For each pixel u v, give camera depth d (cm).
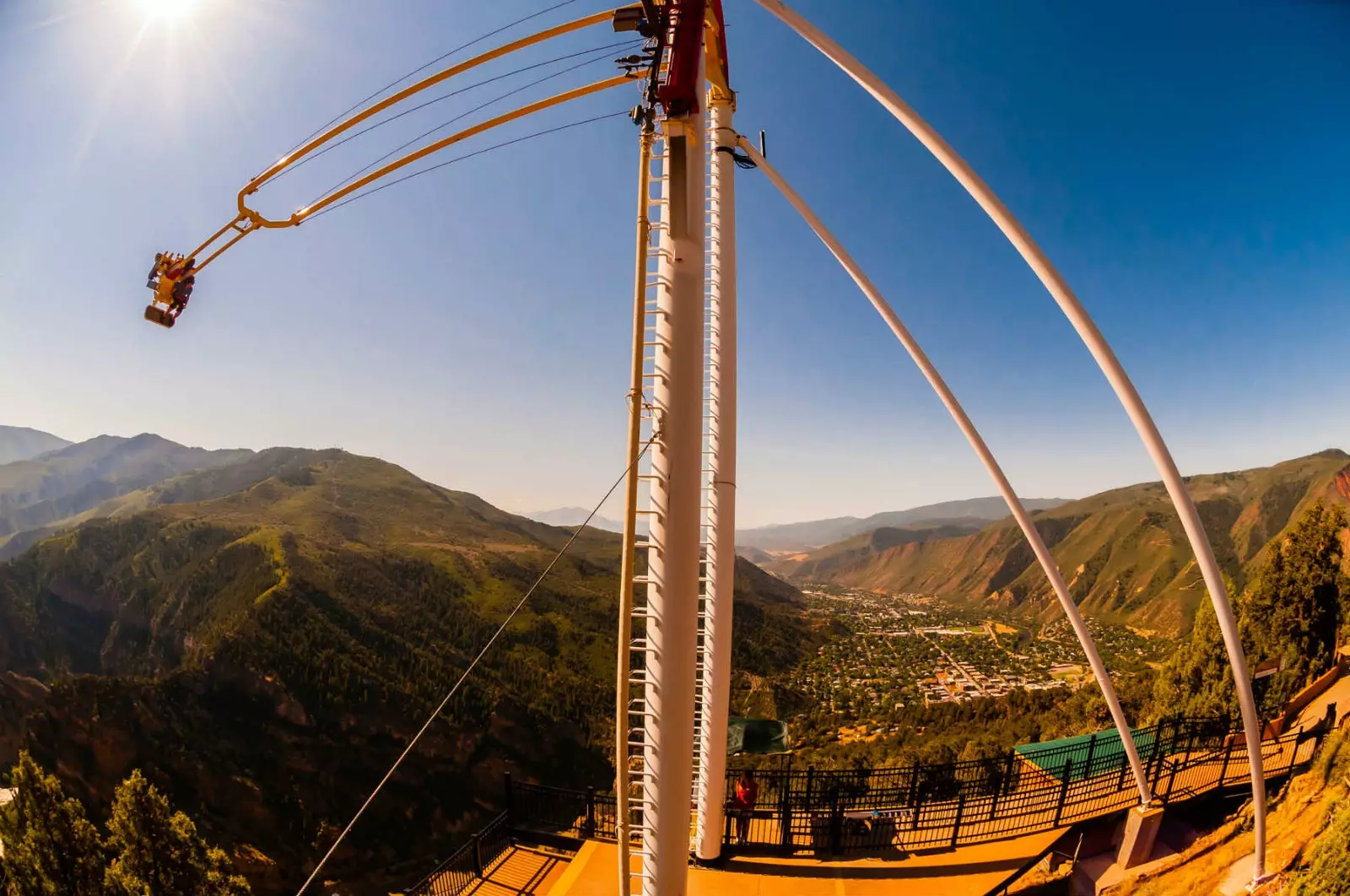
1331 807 1055
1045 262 1021
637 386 807
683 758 905
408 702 10044
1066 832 1216
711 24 1087
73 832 3350
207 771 8219
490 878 1267
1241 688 1072
